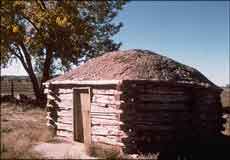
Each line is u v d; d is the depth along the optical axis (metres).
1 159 11.27
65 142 15.40
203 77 16.80
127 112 13.66
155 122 14.25
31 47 30.64
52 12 30.52
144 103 14.10
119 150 13.57
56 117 17.12
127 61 15.80
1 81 35.94
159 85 14.45
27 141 13.70
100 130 14.69
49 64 31.58
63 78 17.17
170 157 13.70
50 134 16.11
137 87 13.97
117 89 13.77
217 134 16.08
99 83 14.59
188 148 14.57
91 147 13.39
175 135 14.70
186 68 16.66
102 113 14.66
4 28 30.59
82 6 32.25
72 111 16.09
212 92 15.91
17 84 36.44
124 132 13.60
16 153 11.86
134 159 12.90
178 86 14.96
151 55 16.64
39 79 35.16
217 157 13.98
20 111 23.41
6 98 29.77
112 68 15.55
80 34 31.55
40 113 22.81
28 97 32.34
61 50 31.41
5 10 30.86
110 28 33.31
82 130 15.84
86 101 15.60
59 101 17.03
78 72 16.94
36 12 30.56
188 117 15.22
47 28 30.73
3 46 30.66
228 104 30.92
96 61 17.14
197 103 15.38
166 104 14.60
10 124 17.84
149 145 14.02
